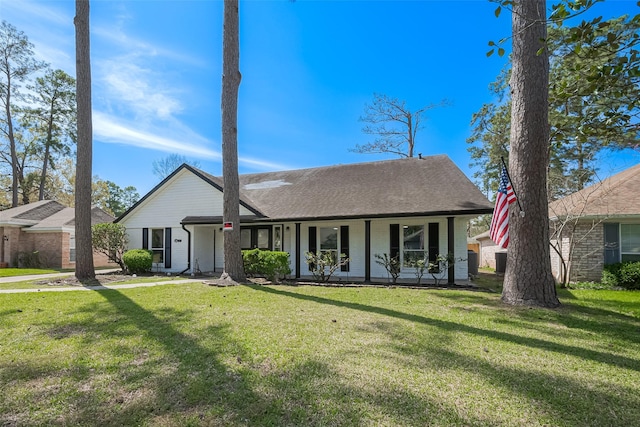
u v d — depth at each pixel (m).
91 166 11.79
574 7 3.89
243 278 10.78
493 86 21.41
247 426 2.53
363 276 13.05
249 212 13.61
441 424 2.55
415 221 12.58
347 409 2.75
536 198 7.25
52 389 3.13
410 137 26.42
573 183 16.14
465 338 4.70
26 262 18.59
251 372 3.47
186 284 10.32
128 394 3.03
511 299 7.36
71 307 6.73
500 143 21.98
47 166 32.41
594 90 4.92
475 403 2.86
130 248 15.63
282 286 10.25
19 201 32.38
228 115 10.64
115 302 7.27
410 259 11.96
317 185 15.53
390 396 2.96
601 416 2.69
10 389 3.13
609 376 3.45
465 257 12.02
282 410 2.75
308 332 4.93
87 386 3.18
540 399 2.95
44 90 29.44
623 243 11.53
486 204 10.95
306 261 13.15
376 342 4.46
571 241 11.24
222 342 4.44
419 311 6.47
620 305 7.36
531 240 7.25
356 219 12.14
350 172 16.23
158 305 6.93
